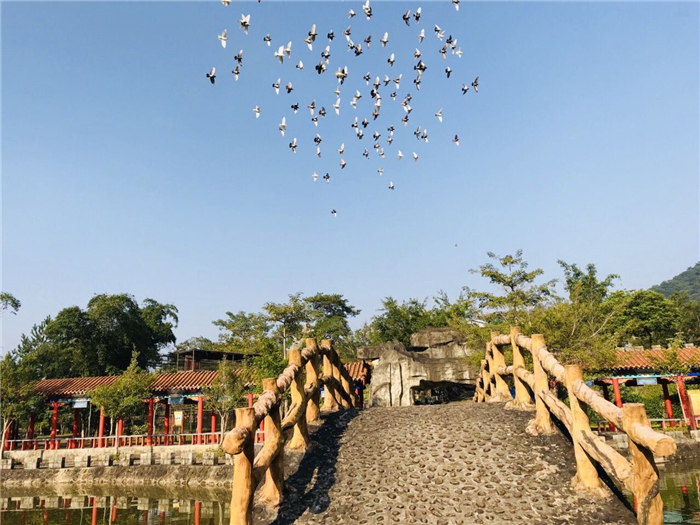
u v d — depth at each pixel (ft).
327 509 18.75
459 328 78.59
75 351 138.72
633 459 13.23
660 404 90.07
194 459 71.82
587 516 16.97
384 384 78.95
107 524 50.42
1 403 84.53
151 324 165.58
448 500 18.72
